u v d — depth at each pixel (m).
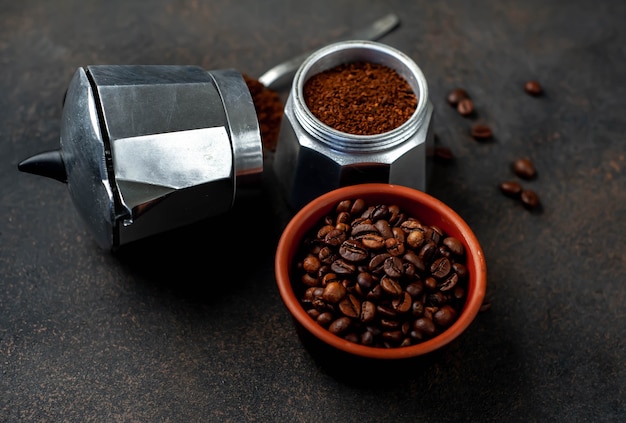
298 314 0.34
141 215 0.36
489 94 0.47
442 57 0.48
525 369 0.39
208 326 0.39
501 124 0.45
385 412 0.38
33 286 0.40
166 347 0.39
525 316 0.40
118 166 0.35
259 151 0.38
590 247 0.42
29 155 0.43
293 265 0.37
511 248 0.42
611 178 0.44
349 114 0.39
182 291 0.40
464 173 0.44
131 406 0.37
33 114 0.44
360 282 0.35
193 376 0.38
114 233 0.38
